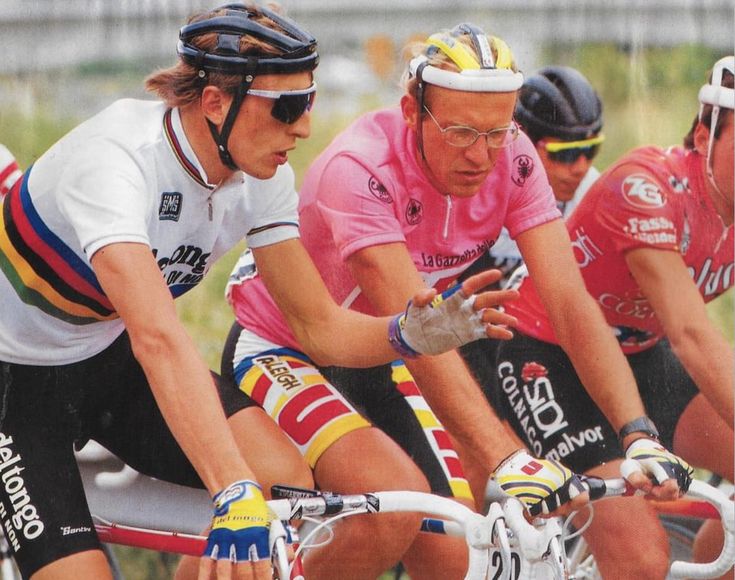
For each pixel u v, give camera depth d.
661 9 9.98
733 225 9.14
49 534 6.50
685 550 9.52
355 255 7.61
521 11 9.69
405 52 7.62
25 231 6.71
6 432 6.91
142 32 8.70
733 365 8.75
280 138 6.36
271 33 6.20
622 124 10.31
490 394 9.38
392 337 6.76
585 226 9.12
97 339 7.27
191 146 6.52
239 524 5.62
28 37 8.70
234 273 8.76
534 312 9.23
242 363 8.38
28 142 8.75
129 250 6.00
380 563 7.59
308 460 7.79
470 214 7.97
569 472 7.06
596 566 8.73
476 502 8.95
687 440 9.62
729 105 8.62
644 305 9.20
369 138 7.81
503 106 7.22
